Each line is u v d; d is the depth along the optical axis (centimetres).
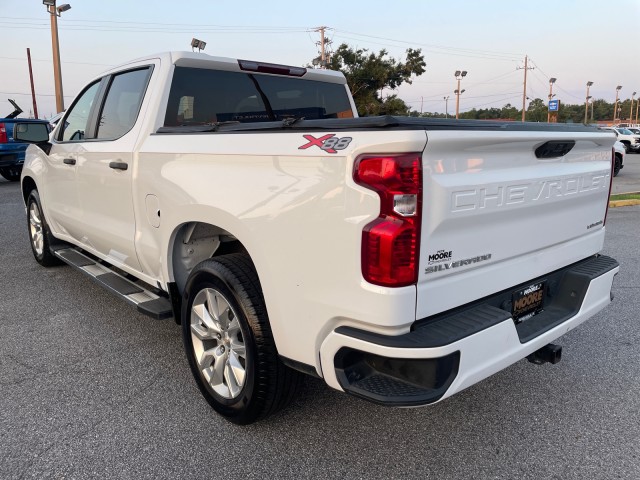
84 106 456
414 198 203
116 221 387
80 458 265
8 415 303
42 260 602
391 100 3038
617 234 793
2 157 1434
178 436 284
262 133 253
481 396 327
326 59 3391
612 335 418
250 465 261
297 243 232
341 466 260
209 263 282
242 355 281
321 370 236
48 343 404
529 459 264
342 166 212
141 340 410
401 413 307
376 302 207
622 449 271
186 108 361
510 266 259
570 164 292
